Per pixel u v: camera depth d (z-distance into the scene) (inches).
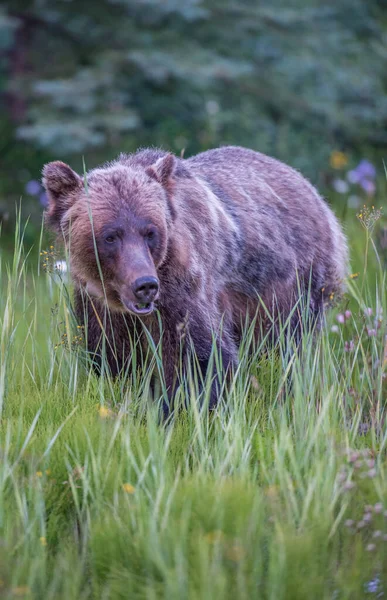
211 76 1042.7
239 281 442.0
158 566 248.1
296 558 251.6
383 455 330.3
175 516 271.4
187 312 387.2
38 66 1139.3
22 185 1123.3
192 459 325.4
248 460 309.0
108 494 291.9
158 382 388.2
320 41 1154.0
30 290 594.9
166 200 384.8
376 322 401.4
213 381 389.1
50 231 400.5
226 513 268.1
